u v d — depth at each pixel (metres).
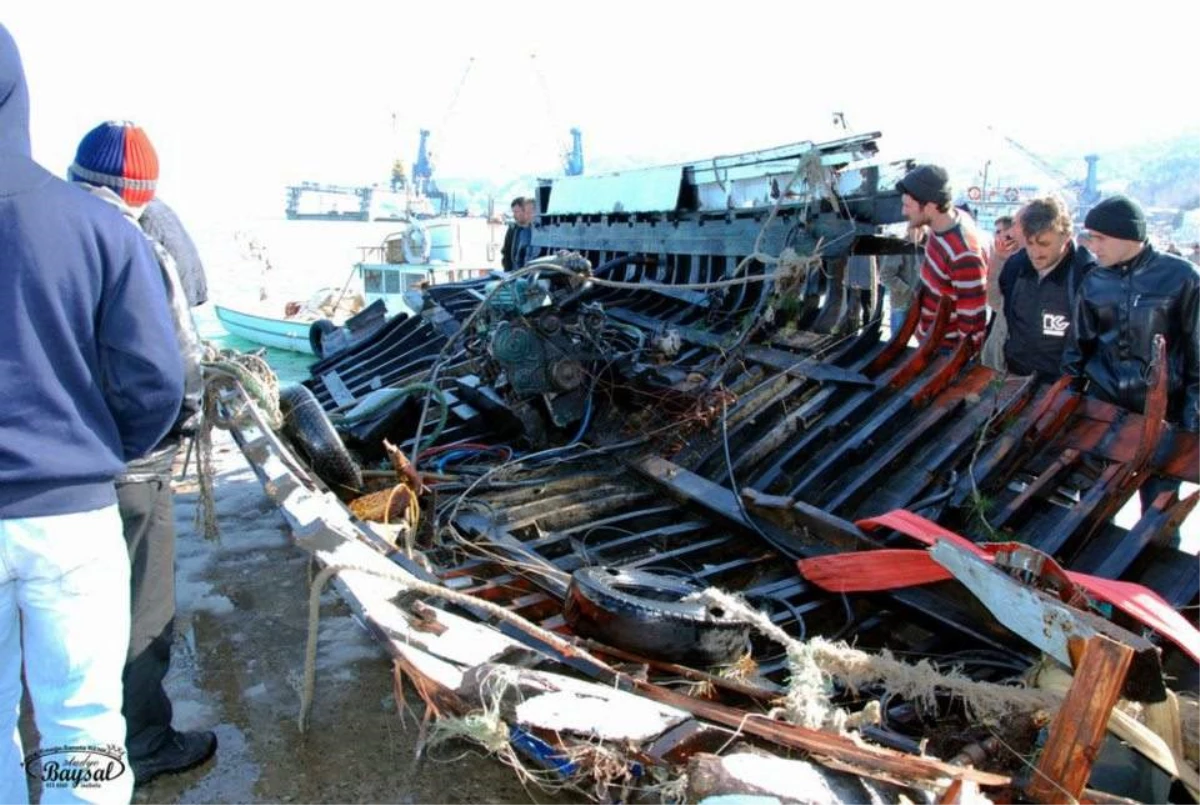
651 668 2.93
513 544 4.57
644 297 8.51
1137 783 2.39
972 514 4.03
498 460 6.09
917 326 5.51
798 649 2.64
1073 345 4.30
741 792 1.88
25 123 2.03
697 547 4.61
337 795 2.92
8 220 1.95
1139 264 3.88
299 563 4.86
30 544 2.04
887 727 2.73
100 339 2.17
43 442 2.03
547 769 2.45
